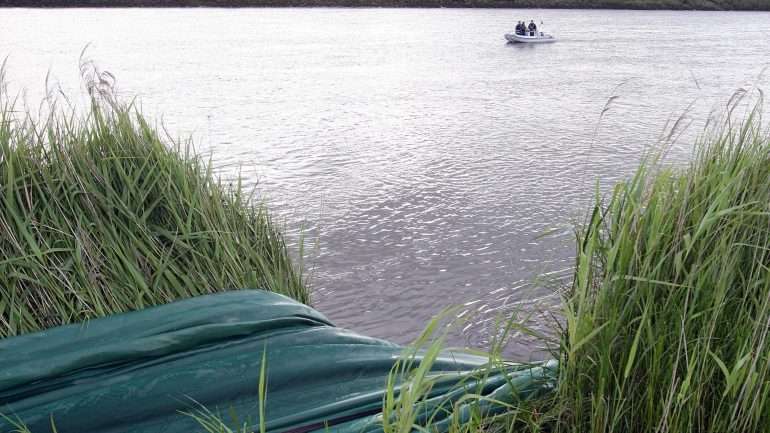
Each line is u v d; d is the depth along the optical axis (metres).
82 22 60.16
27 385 2.93
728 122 2.71
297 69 30.58
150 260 3.68
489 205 9.73
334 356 3.18
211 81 25.91
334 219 9.03
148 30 53.12
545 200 9.99
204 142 14.54
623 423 2.37
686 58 36.31
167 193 3.92
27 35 46.00
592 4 101.69
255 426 2.72
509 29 59.66
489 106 20.45
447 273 7.12
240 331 3.27
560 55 37.97
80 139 3.98
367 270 7.22
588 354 2.39
